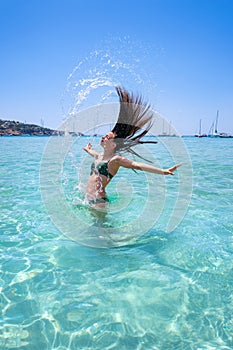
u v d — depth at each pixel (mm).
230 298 2188
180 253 2916
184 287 2318
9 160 10453
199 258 2814
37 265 2646
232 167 9078
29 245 3062
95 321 1933
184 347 1727
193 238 3281
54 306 2074
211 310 2049
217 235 3369
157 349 1715
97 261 2740
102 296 2193
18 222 3721
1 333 1816
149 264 2693
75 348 1710
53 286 2318
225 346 1737
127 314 1999
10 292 2230
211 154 14461
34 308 2051
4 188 5535
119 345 1733
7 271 2533
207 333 1836
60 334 1814
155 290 2275
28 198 4793
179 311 2033
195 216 4031
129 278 2445
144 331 1850
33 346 1723
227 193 5406
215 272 2555
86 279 2426
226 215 4086
